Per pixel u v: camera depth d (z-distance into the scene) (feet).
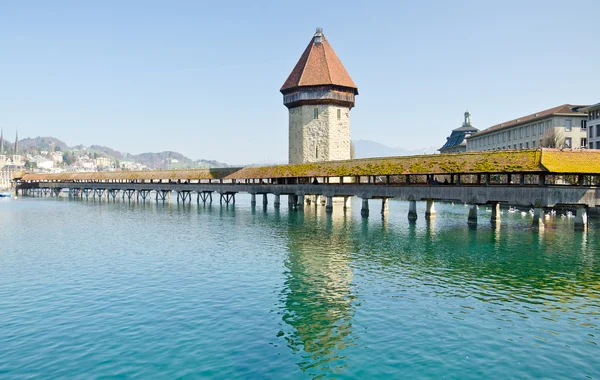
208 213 204.13
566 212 171.63
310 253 101.04
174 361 46.14
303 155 245.45
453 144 455.63
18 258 96.02
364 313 60.39
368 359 46.68
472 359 46.50
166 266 87.76
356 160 181.37
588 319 57.77
